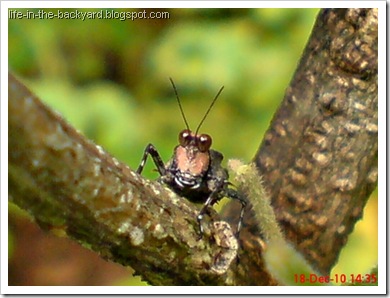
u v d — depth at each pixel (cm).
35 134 16
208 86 33
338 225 21
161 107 34
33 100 16
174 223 18
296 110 21
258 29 34
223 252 19
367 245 31
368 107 20
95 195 17
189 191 23
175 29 34
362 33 20
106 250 18
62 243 36
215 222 19
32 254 35
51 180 16
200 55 34
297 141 21
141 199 18
